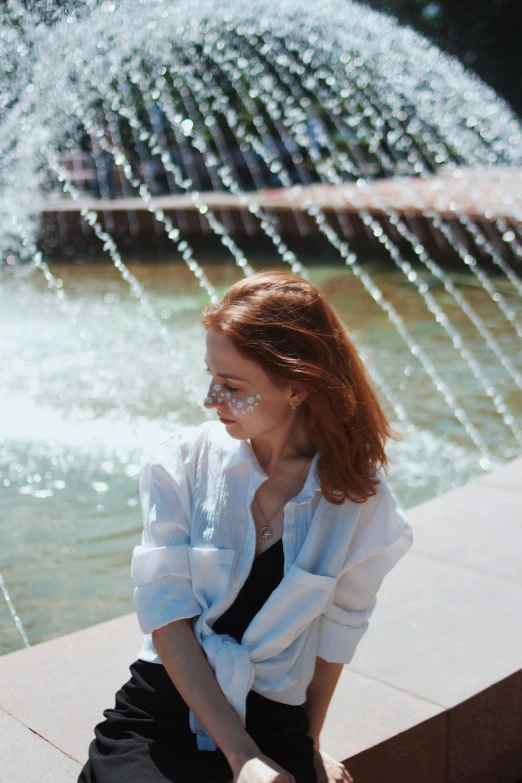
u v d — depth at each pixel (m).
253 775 1.62
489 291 10.19
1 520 4.34
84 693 2.53
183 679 1.77
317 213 12.41
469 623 2.97
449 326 8.59
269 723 1.85
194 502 1.88
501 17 27.53
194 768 1.73
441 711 2.48
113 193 13.68
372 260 11.95
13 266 10.45
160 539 1.85
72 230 11.53
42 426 5.58
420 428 5.95
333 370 1.82
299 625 1.83
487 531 3.70
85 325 8.15
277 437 1.88
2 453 5.14
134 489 4.76
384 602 3.10
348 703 2.51
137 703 1.87
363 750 2.30
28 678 2.59
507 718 2.68
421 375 7.07
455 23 27.78
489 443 5.73
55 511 4.48
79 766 2.22
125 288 9.88
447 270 11.37
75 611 3.58
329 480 1.85
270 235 12.62
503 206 11.98
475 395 6.63
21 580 3.80
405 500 4.87
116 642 2.80
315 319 1.83
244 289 1.83
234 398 1.80
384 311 9.20
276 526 1.88
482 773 2.64
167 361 7.11
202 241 12.55
